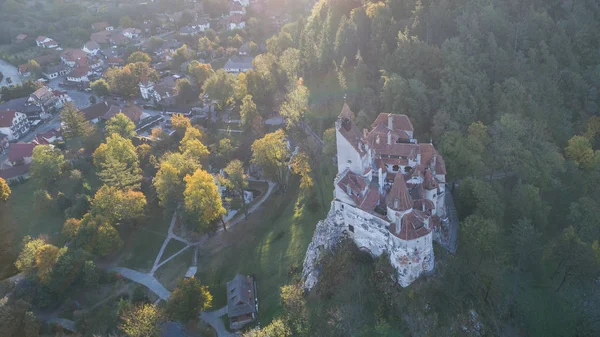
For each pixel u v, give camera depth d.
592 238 126.62
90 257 135.88
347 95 176.50
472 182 120.88
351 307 100.75
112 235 142.88
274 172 168.12
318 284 111.62
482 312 99.25
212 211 145.38
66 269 129.50
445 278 102.06
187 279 122.88
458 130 144.00
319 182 152.75
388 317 99.31
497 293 103.44
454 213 121.25
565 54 190.75
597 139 165.62
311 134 180.00
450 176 131.88
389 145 118.88
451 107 155.12
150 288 136.12
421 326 94.56
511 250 113.81
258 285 128.75
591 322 103.00
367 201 107.50
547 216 133.12
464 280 102.44
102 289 134.88
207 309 126.94
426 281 101.56
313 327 104.25
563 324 103.12
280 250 135.88
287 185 168.00
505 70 174.75
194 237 153.38
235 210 162.38
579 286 110.88
